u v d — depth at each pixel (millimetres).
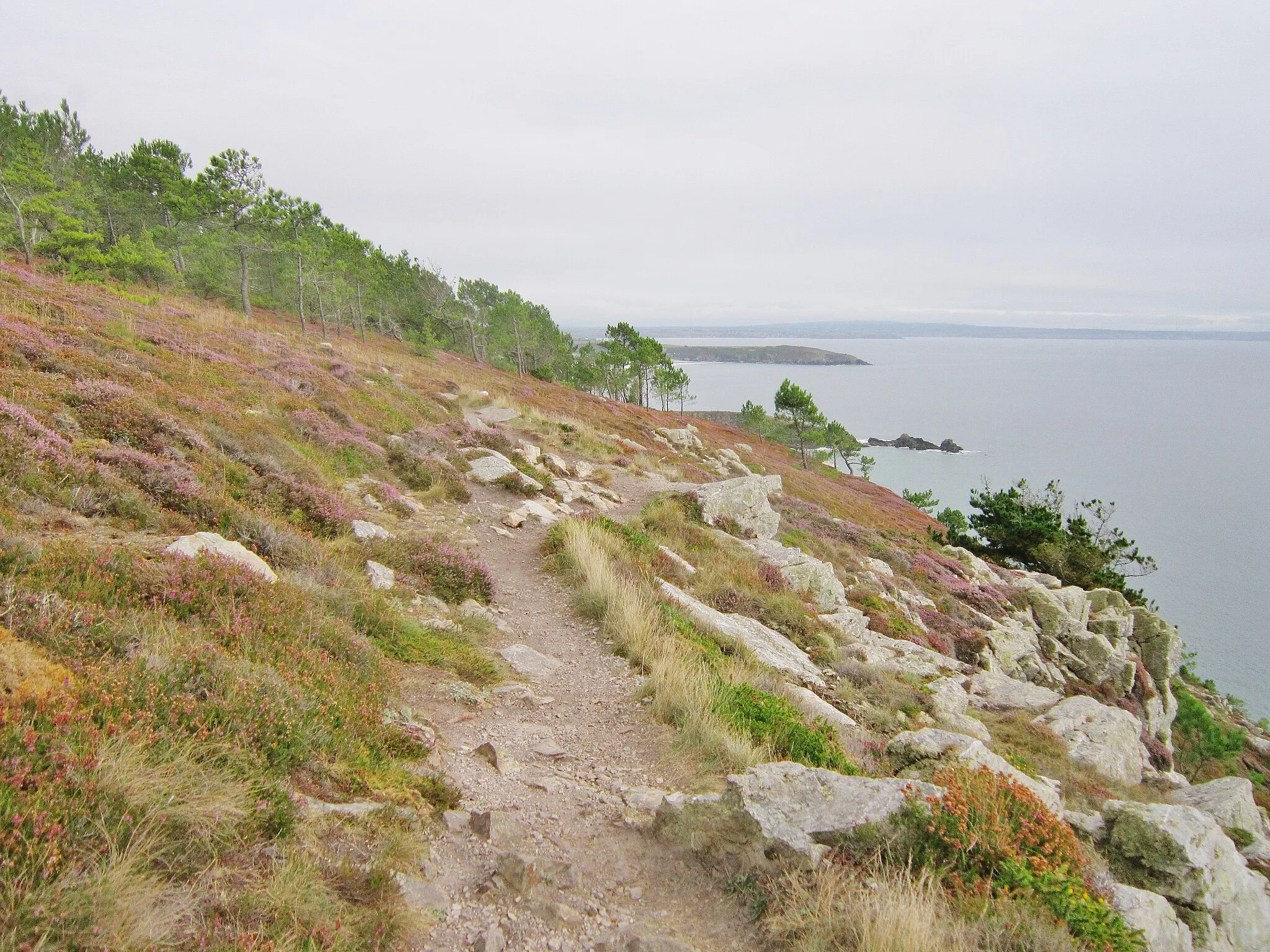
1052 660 26625
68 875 3658
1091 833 7656
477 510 18453
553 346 87438
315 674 7180
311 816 5082
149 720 5043
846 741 10602
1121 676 27000
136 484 10227
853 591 22547
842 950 4676
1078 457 164000
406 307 76375
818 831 5754
